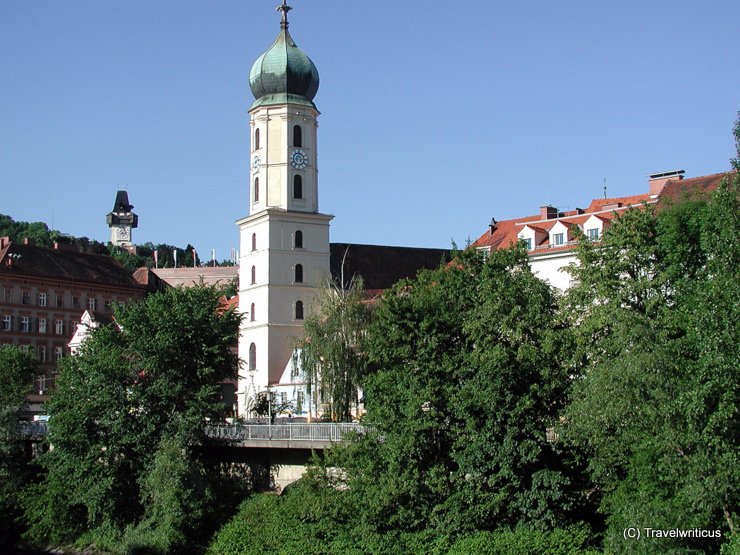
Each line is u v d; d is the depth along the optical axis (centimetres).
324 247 11694
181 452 6781
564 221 8294
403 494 5625
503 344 5650
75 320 15300
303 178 11606
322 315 8831
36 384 13662
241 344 11712
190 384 7375
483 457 5431
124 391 7188
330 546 5847
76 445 7156
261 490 7150
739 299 4656
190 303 7525
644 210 5884
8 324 14288
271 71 11512
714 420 4528
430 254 12938
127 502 7125
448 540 5434
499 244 9300
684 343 5062
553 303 6000
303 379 9631
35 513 7444
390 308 5881
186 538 6638
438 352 5781
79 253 16288
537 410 5491
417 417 5600
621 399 4694
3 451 7912
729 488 4506
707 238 5012
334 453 5894
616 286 5622
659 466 4759
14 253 14800
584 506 5541
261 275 11438
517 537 5253
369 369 8350
